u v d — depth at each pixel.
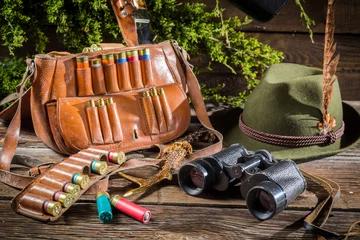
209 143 1.50
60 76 1.30
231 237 1.01
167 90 1.44
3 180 1.21
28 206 1.07
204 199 1.15
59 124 1.27
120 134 1.34
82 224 1.05
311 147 1.34
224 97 1.83
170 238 1.00
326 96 1.29
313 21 1.69
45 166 1.23
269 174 1.02
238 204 1.13
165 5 1.67
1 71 1.69
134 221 1.06
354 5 1.77
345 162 1.36
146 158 1.29
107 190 1.20
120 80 1.38
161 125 1.41
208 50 1.74
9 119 1.61
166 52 1.46
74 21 1.66
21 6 1.59
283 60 1.86
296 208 1.11
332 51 1.26
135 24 1.48
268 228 1.04
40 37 1.70
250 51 1.74
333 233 0.98
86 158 1.19
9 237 1.00
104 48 1.37
